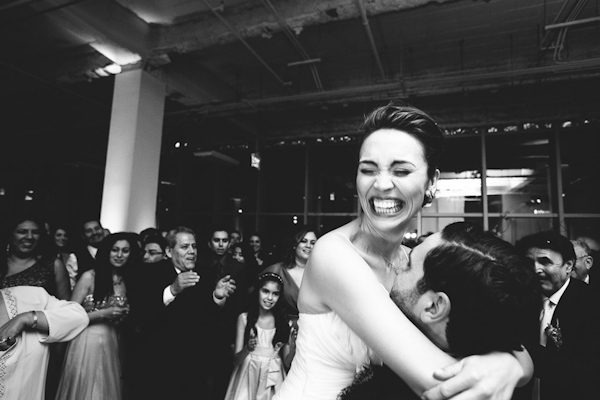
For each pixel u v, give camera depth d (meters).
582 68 5.36
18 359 1.44
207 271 2.53
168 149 10.27
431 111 7.97
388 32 5.68
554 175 7.50
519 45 5.92
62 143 11.05
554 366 1.09
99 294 2.31
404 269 0.63
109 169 5.77
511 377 0.49
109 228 5.55
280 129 9.39
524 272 0.54
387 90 6.36
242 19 5.24
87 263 3.48
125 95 5.90
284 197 9.48
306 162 9.33
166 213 10.31
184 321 2.08
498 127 7.80
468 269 0.53
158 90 6.12
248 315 2.59
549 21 5.26
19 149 11.40
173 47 5.71
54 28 5.86
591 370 1.11
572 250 1.56
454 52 6.18
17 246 2.46
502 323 0.51
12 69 6.52
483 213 7.85
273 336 2.57
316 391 0.68
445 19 5.34
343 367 0.68
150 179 5.90
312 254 0.69
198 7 5.39
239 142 9.95
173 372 2.03
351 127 8.73
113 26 5.27
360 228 0.75
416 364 0.49
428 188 0.72
